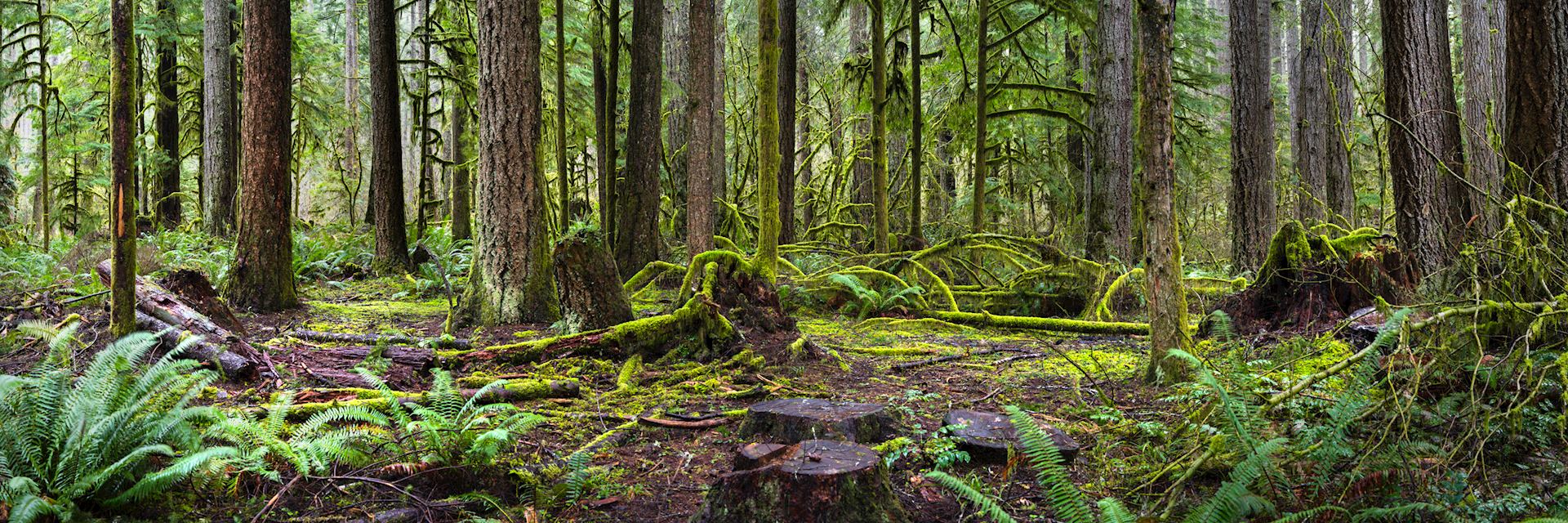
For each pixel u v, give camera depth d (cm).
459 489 358
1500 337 439
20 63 1512
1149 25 547
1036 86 1338
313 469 365
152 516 321
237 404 474
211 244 1402
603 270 722
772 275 777
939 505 356
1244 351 558
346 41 2483
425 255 1388
